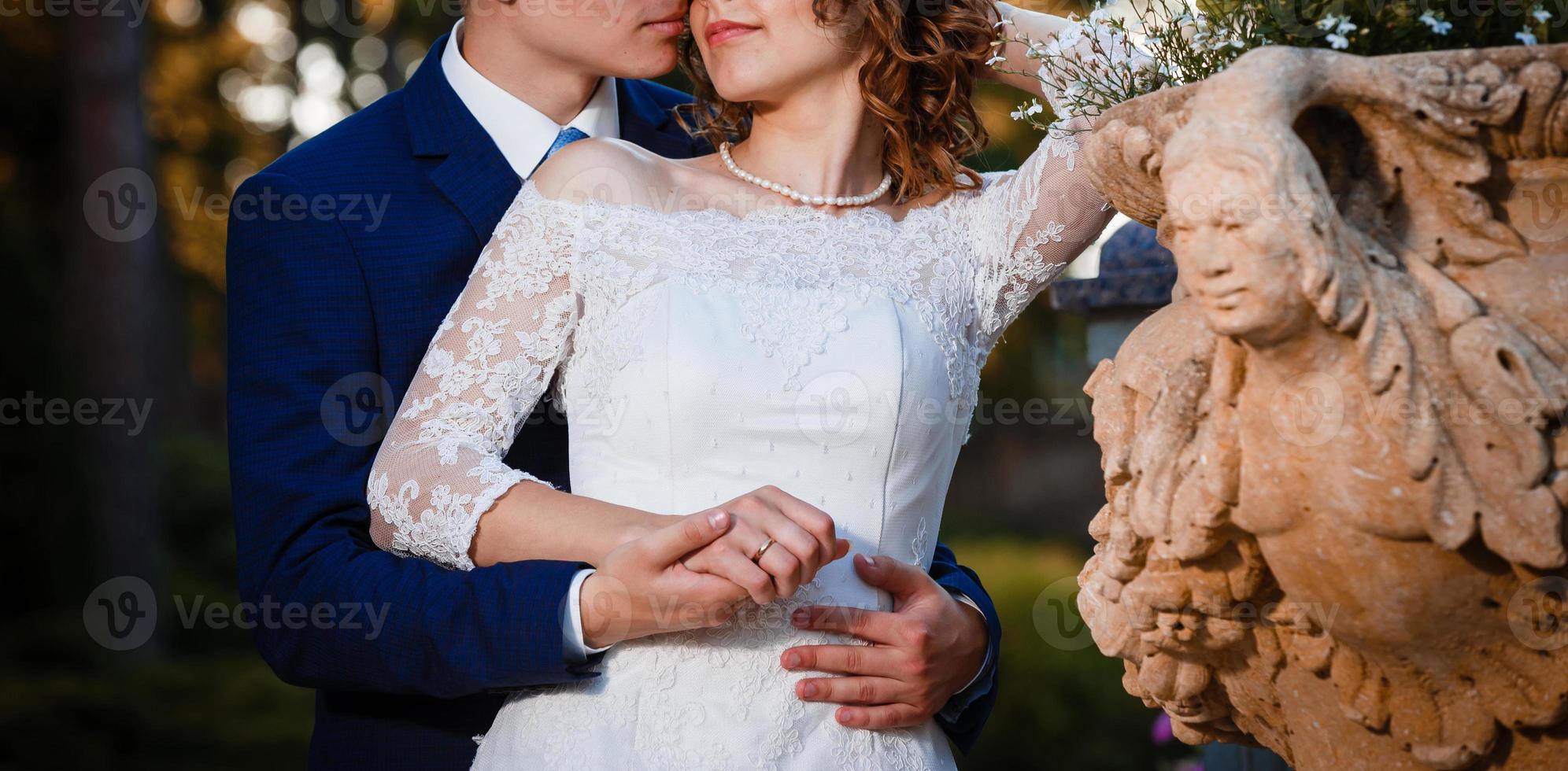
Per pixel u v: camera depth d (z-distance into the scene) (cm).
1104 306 262
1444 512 115
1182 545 129
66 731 852
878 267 191
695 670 174
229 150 1445
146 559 1082
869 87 196
